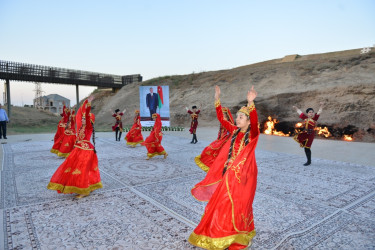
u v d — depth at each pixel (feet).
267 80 73.51
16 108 99.66
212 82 90.02
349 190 18.24
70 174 15.97
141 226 12.69
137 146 39.32
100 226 12.66
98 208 14.90
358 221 13.39
